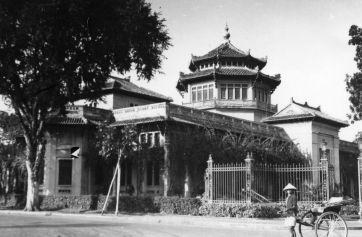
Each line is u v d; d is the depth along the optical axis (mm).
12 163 35406
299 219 13352
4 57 23844
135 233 14688
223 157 32781
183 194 31391
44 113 28922
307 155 44719
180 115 33656
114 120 36031
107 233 14578
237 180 30812
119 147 28281
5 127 35812
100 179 35469
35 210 28391
